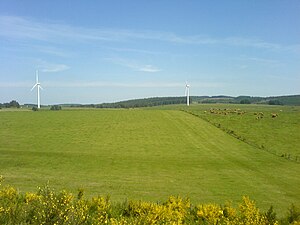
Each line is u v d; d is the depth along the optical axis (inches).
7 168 1594.5
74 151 2176.4
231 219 487.2
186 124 3395.7
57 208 378.6
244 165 1827.0
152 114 4158.5
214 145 2476.6
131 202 524.4
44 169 1604.3
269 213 488.7
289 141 2571.4
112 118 3833.7
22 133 2896.2
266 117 3646.7
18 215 391.9
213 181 1438.2
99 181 1363.2
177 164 1834.4
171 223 432.5
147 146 2428.6
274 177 1541.6
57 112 4495.6
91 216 443.5
